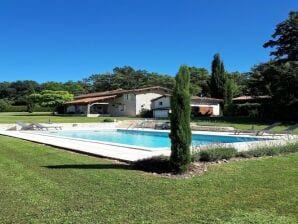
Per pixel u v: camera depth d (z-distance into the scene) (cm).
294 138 1658
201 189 859
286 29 4434
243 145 1395
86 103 6144
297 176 1010
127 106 6059
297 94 4316
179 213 684
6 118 4950
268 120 4300
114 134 3400
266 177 992
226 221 642
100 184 902
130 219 650
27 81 11556
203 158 1208
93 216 665
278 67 4444
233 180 952
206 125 3462
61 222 634
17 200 766
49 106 6762
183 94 1048
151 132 3322
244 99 5981
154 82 9600
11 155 1428
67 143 1836
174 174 1021
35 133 2766
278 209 714
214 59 6159
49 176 996
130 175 1008
